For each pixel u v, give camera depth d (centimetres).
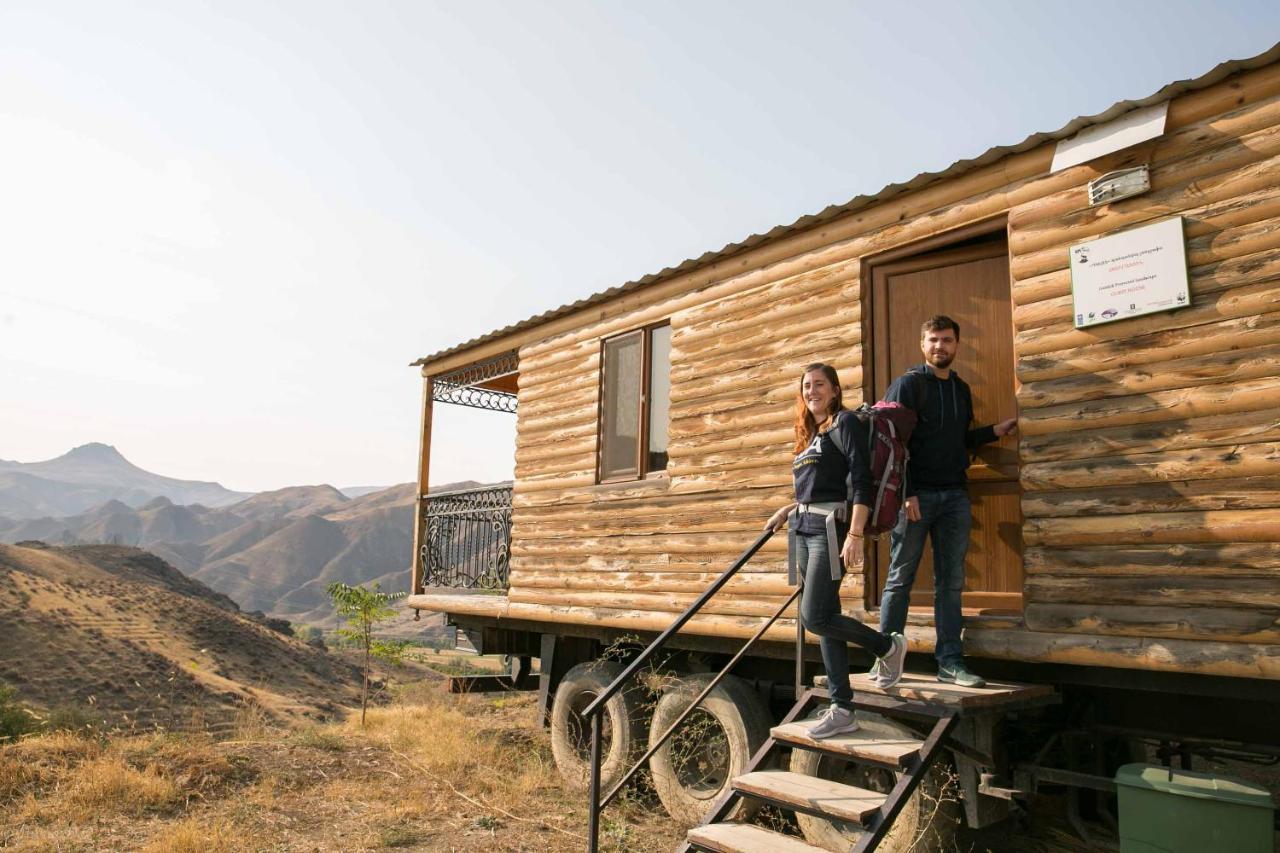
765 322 620
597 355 780
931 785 441
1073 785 407
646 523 689
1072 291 441
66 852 527
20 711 2227
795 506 430
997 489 485
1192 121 412
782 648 570
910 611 500
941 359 427
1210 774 371
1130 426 412
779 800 390
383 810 635
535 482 823
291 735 912
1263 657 356
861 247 559
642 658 446
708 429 651
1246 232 388
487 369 961
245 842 554
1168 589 388
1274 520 363
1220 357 388
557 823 603
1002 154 479
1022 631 435
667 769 612
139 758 717
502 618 859
